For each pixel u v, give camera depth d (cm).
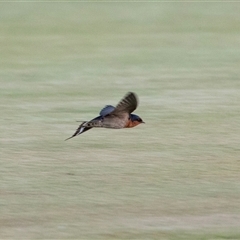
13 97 2134
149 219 1162
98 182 1367
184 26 3559
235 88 2244
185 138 1681
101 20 3722
